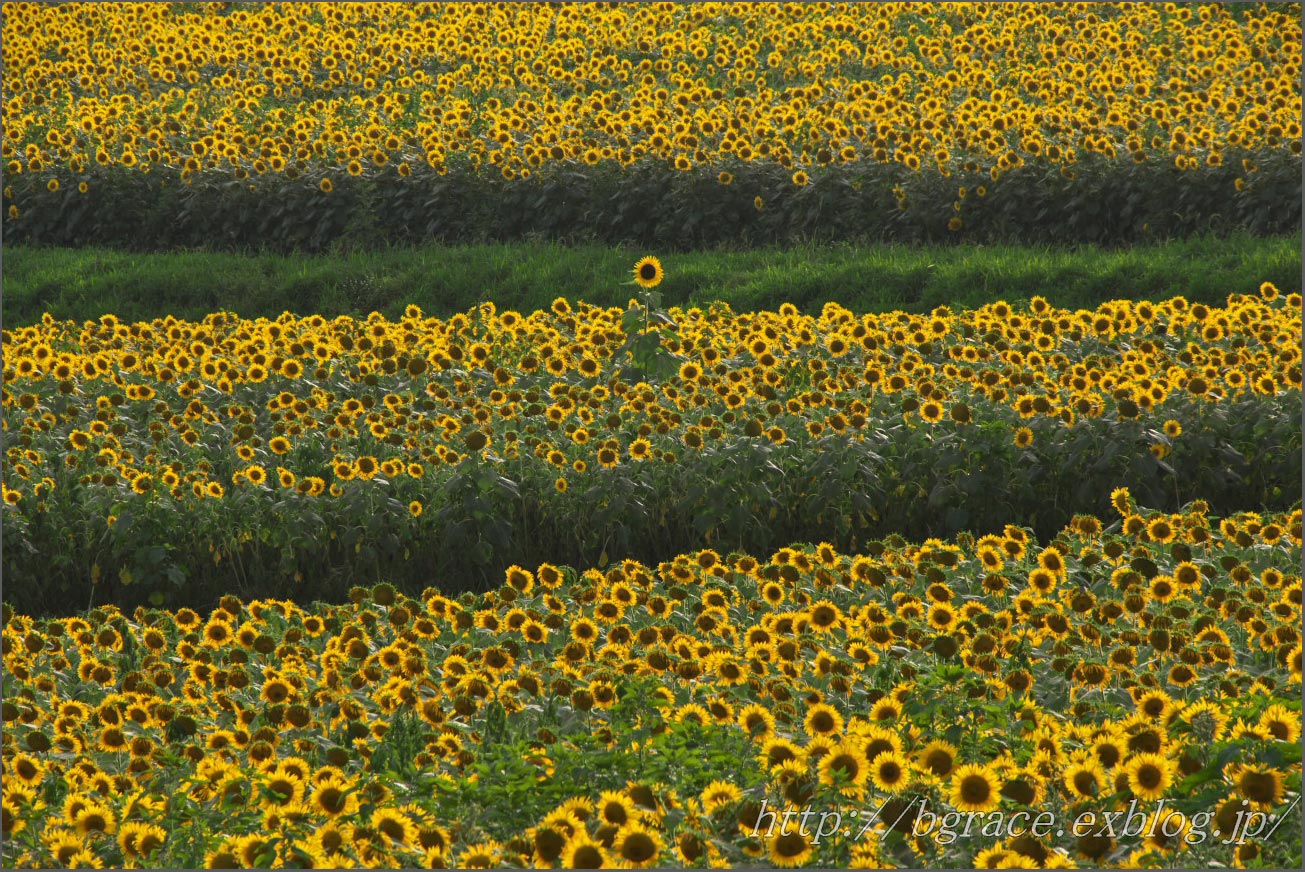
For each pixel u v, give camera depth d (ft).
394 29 281.13
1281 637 64.90
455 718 62.13
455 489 97.86
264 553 101.40
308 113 234.17
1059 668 64.34
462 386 113.50
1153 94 215.10
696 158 192.65
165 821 53.42
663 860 47.55
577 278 173.47
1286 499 101.19
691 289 169.07
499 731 58.80
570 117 211.20
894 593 76.28
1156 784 49.80
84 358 120.98
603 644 72.49
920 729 55.47
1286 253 153.28
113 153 216.95
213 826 53.62
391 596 82.79
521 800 51.39
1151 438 99.30
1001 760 52.70
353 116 230.07
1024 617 69.00
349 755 58.59
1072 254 169.48
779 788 49.93
